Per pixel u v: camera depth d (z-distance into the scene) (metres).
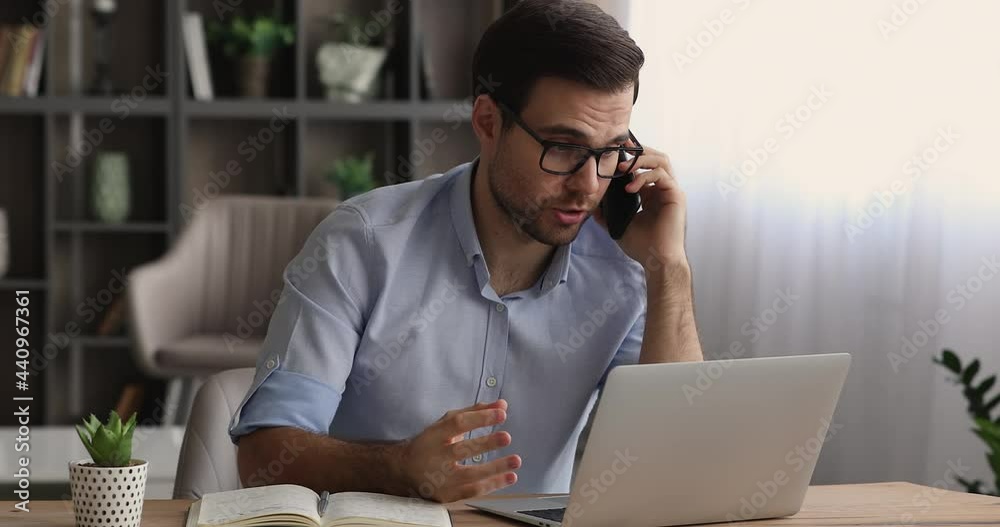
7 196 4.76
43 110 4.46
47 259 4.54
